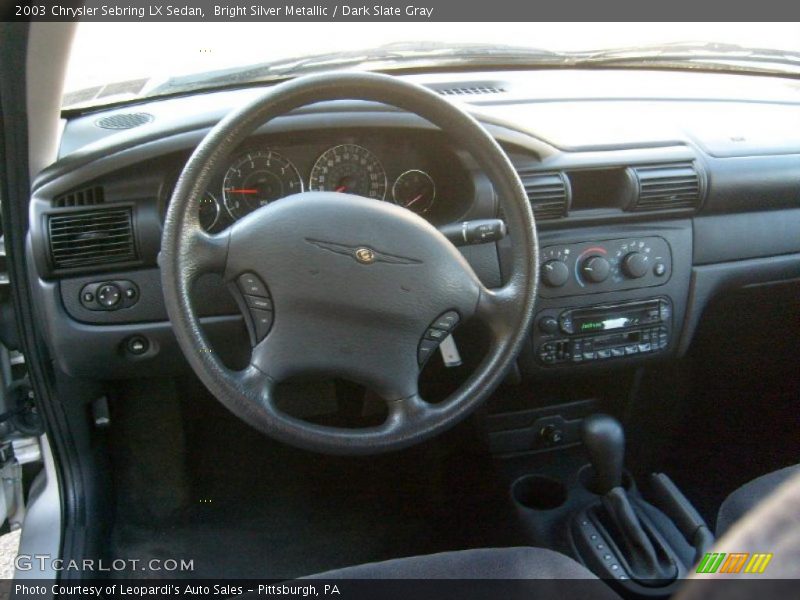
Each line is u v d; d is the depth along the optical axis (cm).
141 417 196
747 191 174
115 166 142
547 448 209
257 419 122
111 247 147
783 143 180
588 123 176
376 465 216
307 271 119
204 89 179
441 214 164
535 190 160
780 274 186
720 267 179
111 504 193
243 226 119
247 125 116
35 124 138
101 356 155
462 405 129
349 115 148
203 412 202
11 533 207
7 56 119
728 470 206
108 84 171
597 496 194
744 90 214
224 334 157
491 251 159
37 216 143
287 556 193
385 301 121
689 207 172
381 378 125
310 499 208
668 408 208
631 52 214
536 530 184
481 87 193
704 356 202
